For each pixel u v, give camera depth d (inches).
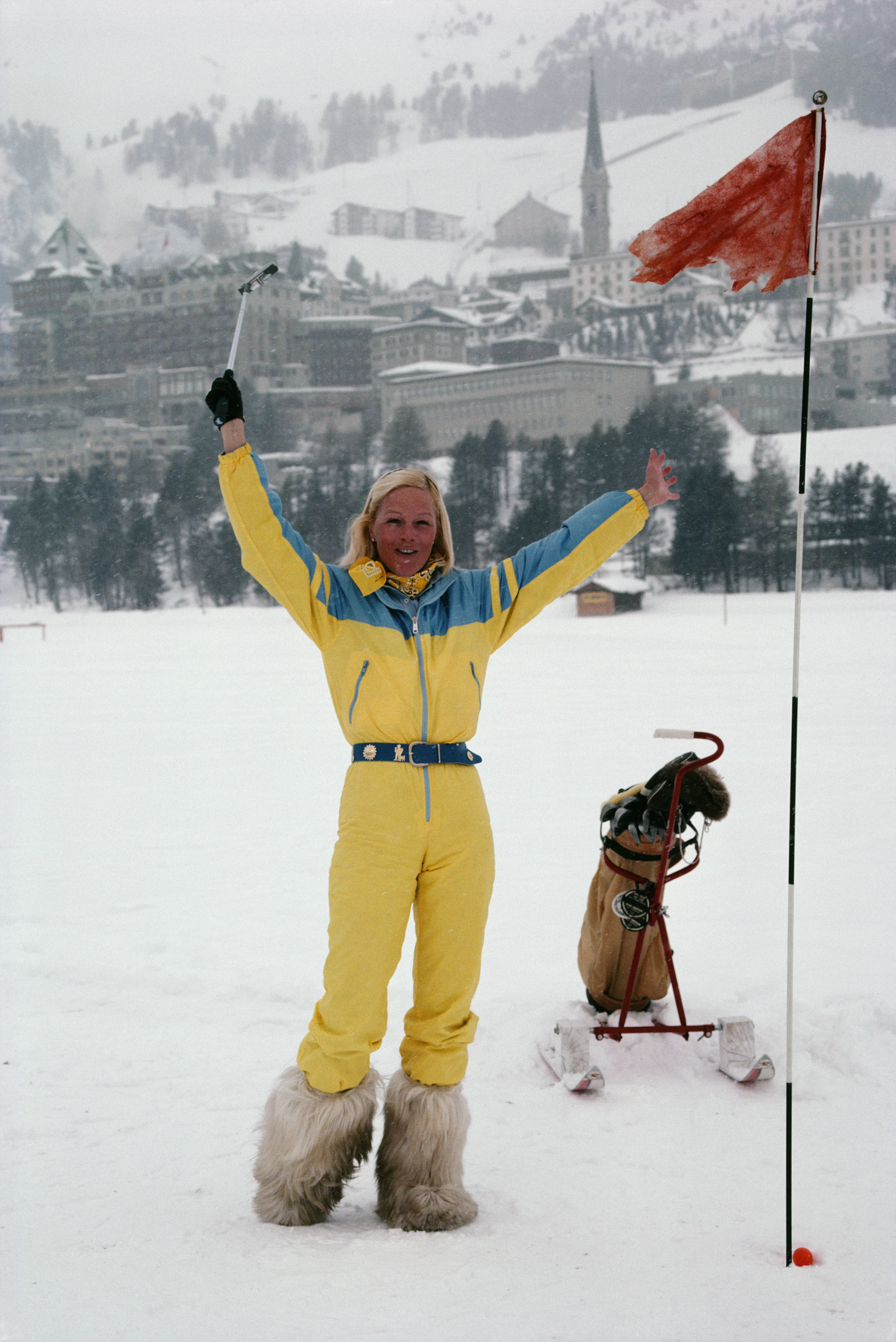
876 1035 150.1
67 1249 97.3
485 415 6875.0
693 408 5580.7
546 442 6008.9
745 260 115.6
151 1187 111.3
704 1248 97.4
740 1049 138.4
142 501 5949.8
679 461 5334.6
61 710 682.8
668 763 151.8
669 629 1886.1
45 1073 141.6
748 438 5743.1
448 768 107.1
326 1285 90.4
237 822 328.2
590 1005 160.9
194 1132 125.0
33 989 176.6
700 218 115.6
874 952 188.7
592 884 159.2
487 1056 146.9
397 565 109.5
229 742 515.5
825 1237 99.1
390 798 104.3
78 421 7135.8
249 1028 159.0
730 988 169.3
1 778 420.2
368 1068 106.8
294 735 536.4
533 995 169.8
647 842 149.9
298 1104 103.5
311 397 7500.0
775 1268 93.4
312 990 172.7
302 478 5521.7
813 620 2164.1
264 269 105.2
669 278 118.3
